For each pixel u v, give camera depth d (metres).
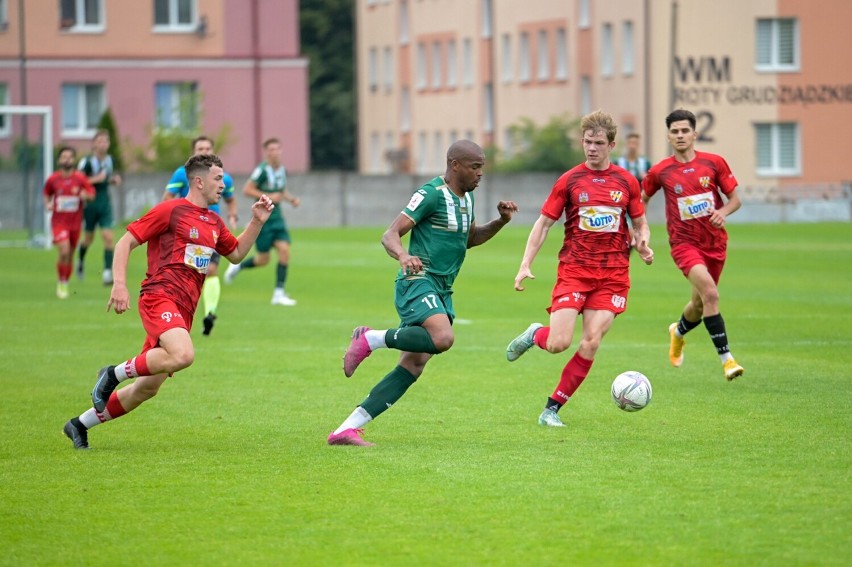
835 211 98.88
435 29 138.25
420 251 18.80
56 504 15.59
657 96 103.88
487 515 14.88
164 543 13.95
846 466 17.20
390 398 19.03
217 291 31.95
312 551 13.60
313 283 49.00
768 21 105.50
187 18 110.31
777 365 27.14
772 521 14.46
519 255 65.31
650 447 18.61
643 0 104.12
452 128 136.25
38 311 38.94
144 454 18.47
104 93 109.44
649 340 31.70
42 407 22.69
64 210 43.03
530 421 20.94
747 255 61.94
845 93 106.75
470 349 30.16
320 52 160.25
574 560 13.16
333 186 95.81
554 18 118.62
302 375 26.27
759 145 106.44
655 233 81.69
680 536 13.93
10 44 106.06
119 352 30.05
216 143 100.38
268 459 18.02
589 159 20.67
